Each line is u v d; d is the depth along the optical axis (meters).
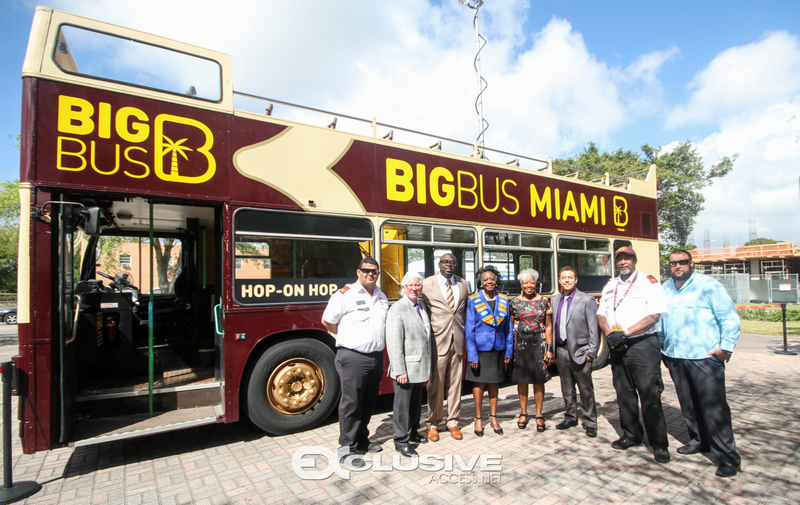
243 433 4.95
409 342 4.21
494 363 4.70
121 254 6.12
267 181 4.91
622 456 4.16
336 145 5.50
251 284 4.72
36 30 3.92
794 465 3.91
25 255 3.72
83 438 3.84
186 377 5.07
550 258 7.90
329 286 5.23
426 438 4.62
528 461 4.05
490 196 7.03
